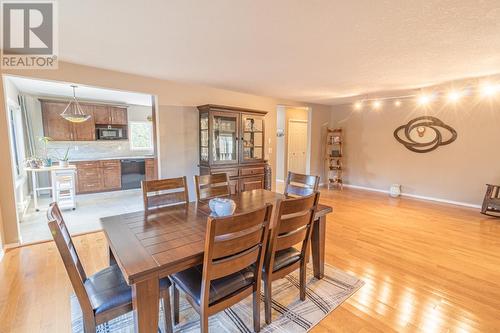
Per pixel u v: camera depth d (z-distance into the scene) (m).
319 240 2.26
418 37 2.17
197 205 2.29
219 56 2.71
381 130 5.93
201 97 4.21
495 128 4.44
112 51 2.59
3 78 2.64
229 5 1.67
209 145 3.98
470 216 4.18
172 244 1.47
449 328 1.74
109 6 1.70
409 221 3.91
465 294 2.12
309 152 6.42
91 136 5.85
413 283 2.27
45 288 2.15
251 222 1.41
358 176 6.46
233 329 1.72
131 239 1.54
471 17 1.81
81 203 5.01
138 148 6.74
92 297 1.38
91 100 5.80
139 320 1.28
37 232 3.37
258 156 4.69
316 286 2.22
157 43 2.37
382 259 2.71
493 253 2.85
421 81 3.76
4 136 2.73
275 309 1.92
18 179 4.17
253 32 2.11
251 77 3.63
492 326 1.76
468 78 3.55
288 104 5.70
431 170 5.23
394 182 5.80
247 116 4.40
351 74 3.41
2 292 2.10
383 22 1.91
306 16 1.82
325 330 1.72
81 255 2.75
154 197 2.22
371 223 3.81
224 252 1.36
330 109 6.77
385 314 1.88
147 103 6.38
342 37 2.20
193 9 1.73
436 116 5.09
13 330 1.69
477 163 4.66
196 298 1.43
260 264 1.59
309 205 1.79
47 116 5.32
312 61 2.86
